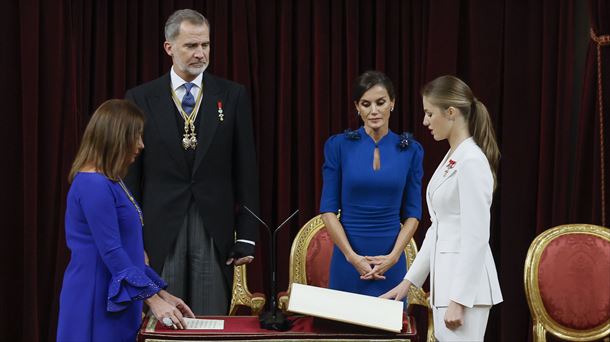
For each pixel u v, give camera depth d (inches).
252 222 581.9
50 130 738.2
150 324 457.1
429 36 751.7
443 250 467.8
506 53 748.6
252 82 762.2
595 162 723.4
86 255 450.9
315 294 456.1
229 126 583.5
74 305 449.1
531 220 753.6
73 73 738.2
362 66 772.6
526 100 750.5
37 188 740.7
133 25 751.7
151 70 752.3
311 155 769.6
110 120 455.2
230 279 580.1
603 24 718.5
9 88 735.7
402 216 568.7
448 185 465.1
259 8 763.4
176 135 572.4
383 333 437.4
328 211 556.4
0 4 731.4
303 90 764.6
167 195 568.7
